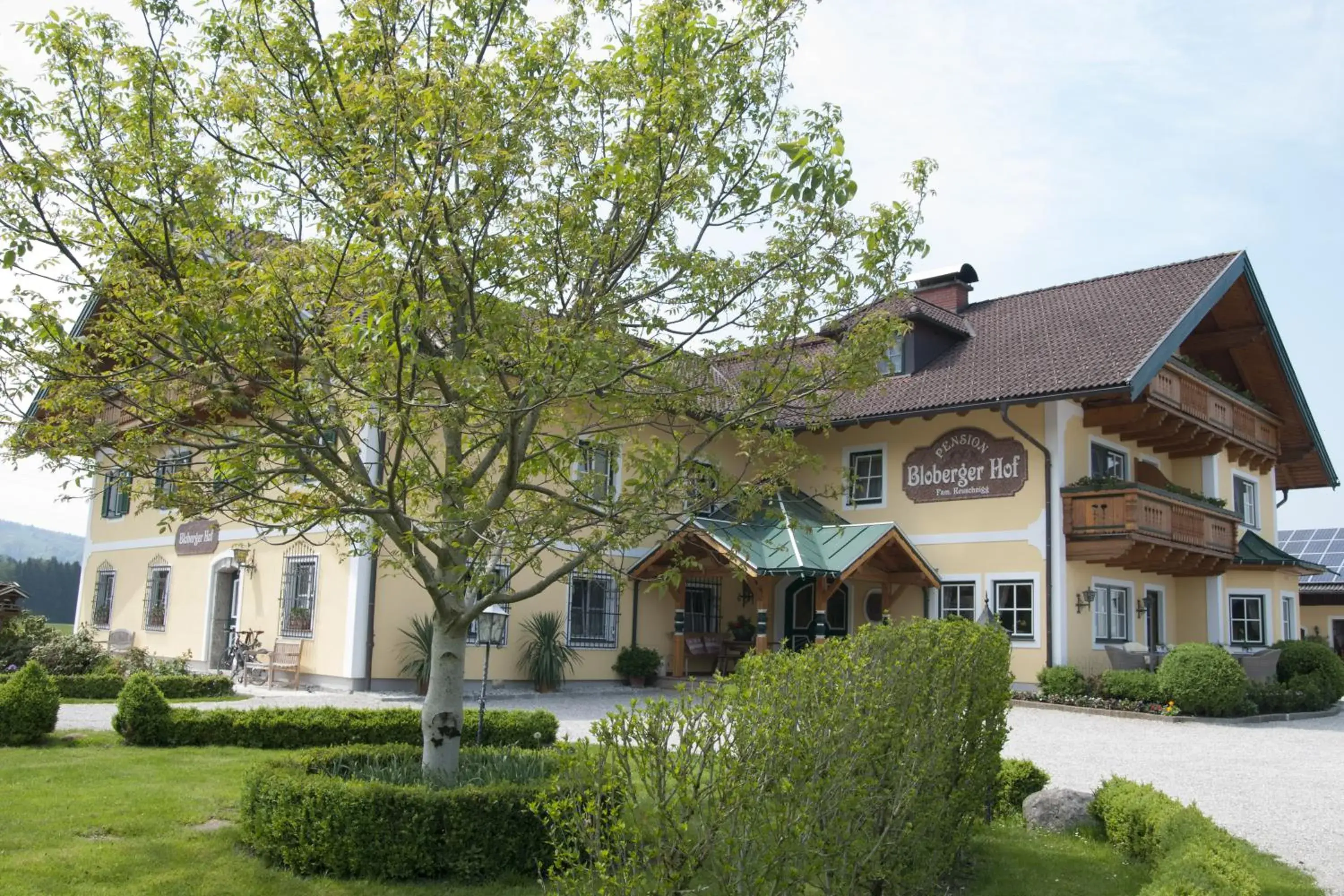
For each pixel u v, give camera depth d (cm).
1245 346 2450
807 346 736
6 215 598
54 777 898
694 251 695
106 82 651
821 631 1825
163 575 2280
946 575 2034
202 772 937
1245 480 2612
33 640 1830
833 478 2222
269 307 603
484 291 662
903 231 689
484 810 646
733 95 655
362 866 639
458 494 672
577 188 661
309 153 666
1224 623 2356
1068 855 751
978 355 2139
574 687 1911
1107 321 2073
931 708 591
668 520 679
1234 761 1259
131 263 621
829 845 421
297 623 1802
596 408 720
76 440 629
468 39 697
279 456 686
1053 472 1916
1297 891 675
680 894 352
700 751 391
